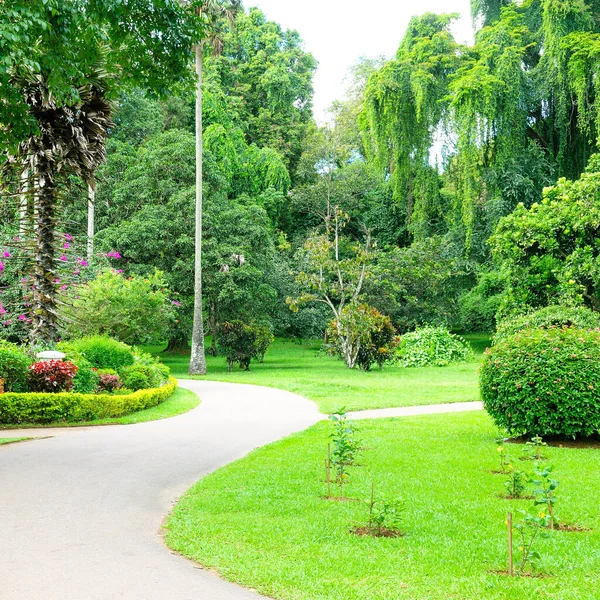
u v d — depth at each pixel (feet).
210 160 102.58
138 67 33.27
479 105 97.71
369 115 111.65
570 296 51.13
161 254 92.73
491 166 102.22
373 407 48.21
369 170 143.43
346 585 13.07
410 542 16.12
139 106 126.52
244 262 93.40
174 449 30.81
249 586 13.41
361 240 147.13
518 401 31.63
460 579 13.35
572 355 31.01
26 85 40.27
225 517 18.49
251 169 134.82
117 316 65.26
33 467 26.20
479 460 27.07
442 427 36.99
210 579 13.89
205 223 93.20
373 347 84.84
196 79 34.65
